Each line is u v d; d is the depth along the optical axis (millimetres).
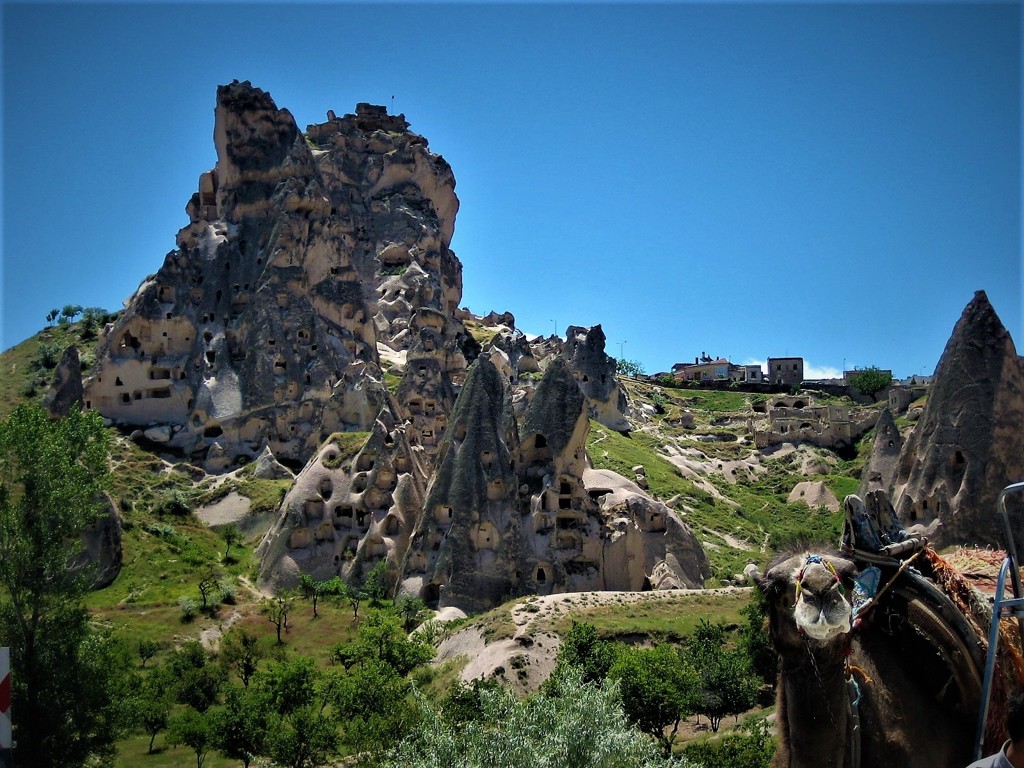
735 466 128625
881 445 79625
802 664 9227
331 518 85875
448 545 76250
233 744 49281
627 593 69438
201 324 114625
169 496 96375
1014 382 66000
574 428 81250
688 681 46844
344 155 152875
